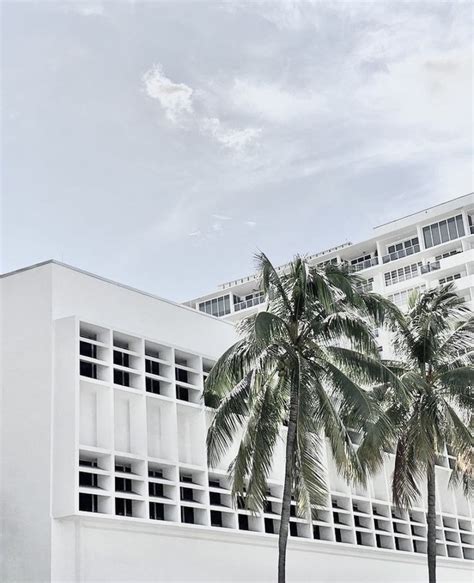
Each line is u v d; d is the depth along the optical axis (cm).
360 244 7738
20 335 2870
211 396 2884
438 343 3397
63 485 2612
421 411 3288
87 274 3000
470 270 6956
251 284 8281
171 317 3266
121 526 2728
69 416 2689
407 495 3353
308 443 2819
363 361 2738
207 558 3003
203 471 3102
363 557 3784
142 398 2955
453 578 4353
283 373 2794
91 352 2912
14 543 2619
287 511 2647
